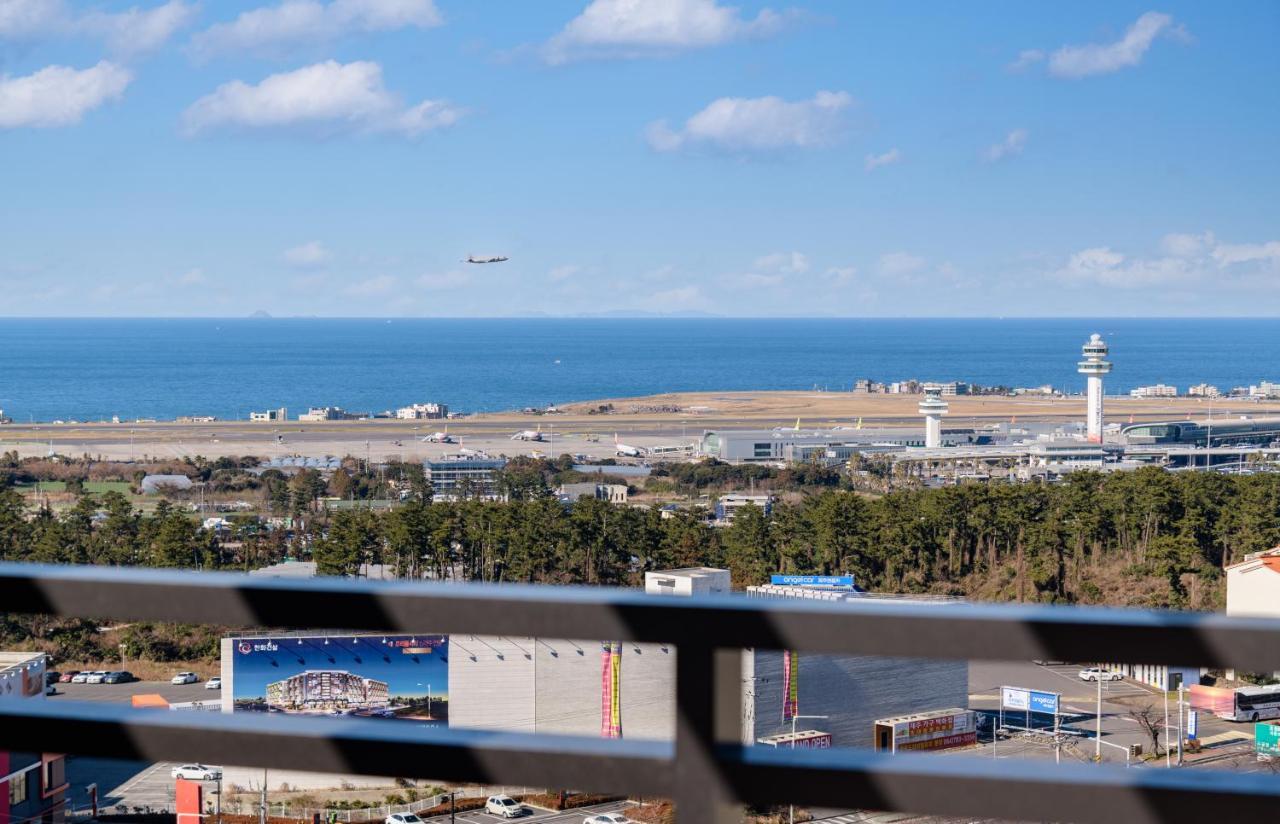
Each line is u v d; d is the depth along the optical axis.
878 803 1.36
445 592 1.43
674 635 1.39
